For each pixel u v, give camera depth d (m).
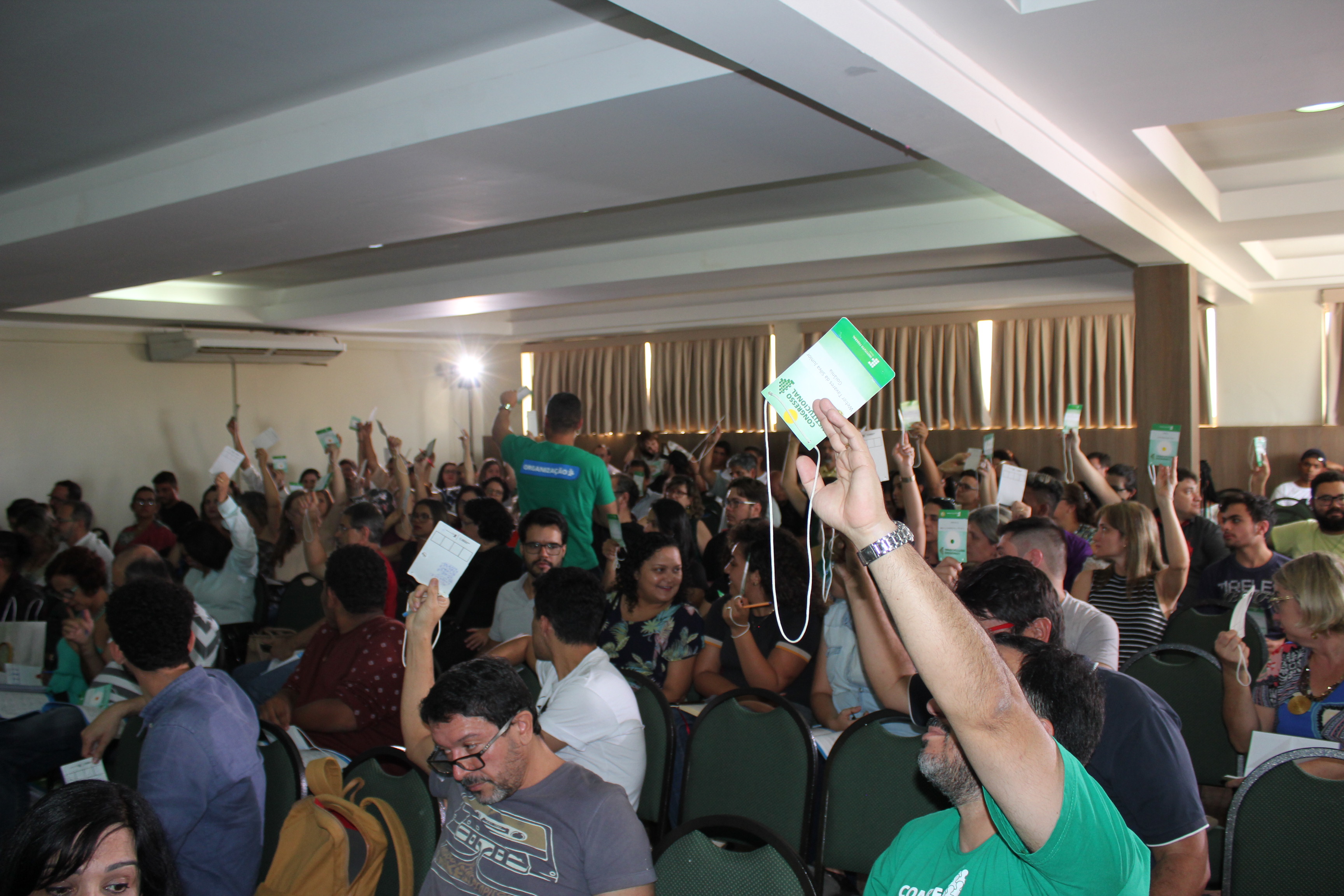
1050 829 0.95
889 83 2.44
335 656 2.99
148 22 2.70
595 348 11.26
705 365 10.45
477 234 6.07
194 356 8.52
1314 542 4.38
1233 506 3.88
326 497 6.74
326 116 3.38
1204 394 8.05
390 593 3.94
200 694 2.06
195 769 1.95
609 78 2.76
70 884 1.31
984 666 0.97
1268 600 3.06
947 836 1.23
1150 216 4.70
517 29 2.81
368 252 6.57
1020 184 3.55
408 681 2.15
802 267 6.28
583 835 1.61
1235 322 7.95
